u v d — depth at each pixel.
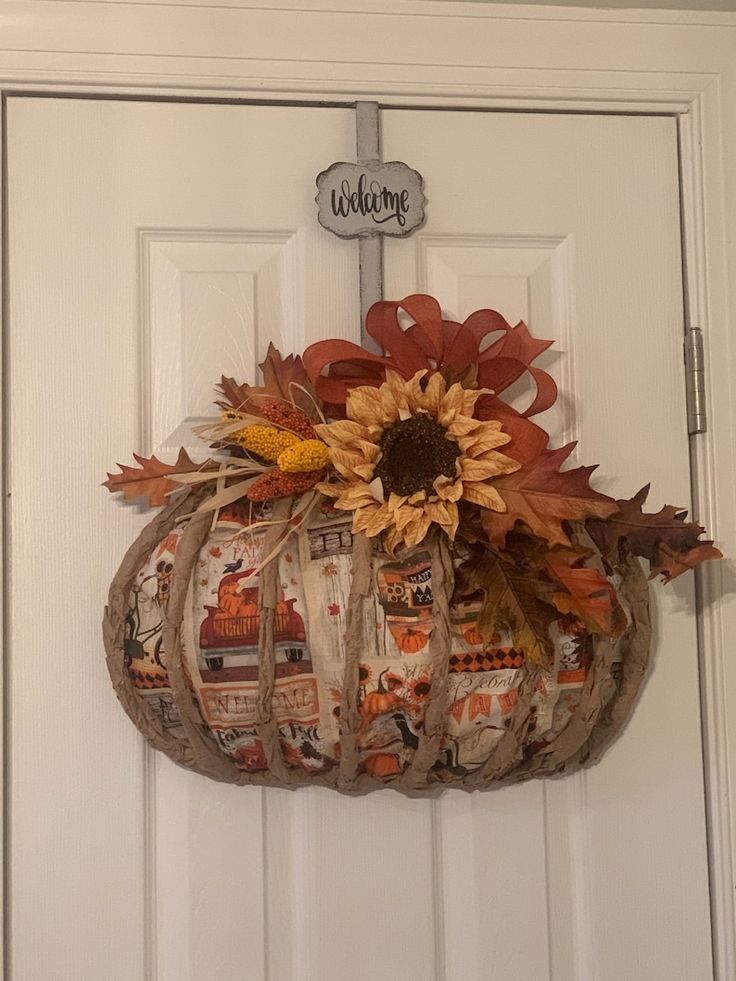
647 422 0.98
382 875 0.91
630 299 0.98
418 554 0.81
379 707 0.78
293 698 0.79
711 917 0.95
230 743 0.82
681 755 0.96
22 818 0.88
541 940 0.93
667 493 0.97
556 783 0.95
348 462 0.81
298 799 0.91
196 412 0.92
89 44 0.91
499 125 0.97
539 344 0.89
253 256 0.95
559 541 0.79
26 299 0.91
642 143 0.99
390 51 0.95
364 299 0.93
